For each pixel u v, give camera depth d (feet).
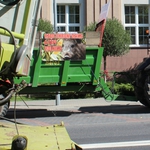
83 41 34.04
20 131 11.04
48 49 33.17
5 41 10.89
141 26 82.02
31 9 11.35
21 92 33.40
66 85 34.78
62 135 11.03
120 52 68.33
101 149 21.56
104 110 40.78
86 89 35.35
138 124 30.63
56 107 43.93
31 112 40.11
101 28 37.01
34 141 9.89
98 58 34.47
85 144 23.02
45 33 33.01
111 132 27.25
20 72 10.62
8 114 38.11
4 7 11.01
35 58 32.71
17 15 11.21
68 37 33.68
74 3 78.18
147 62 37.24
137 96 37.81
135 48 78.64
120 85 45.42
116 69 76.43
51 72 33.68
